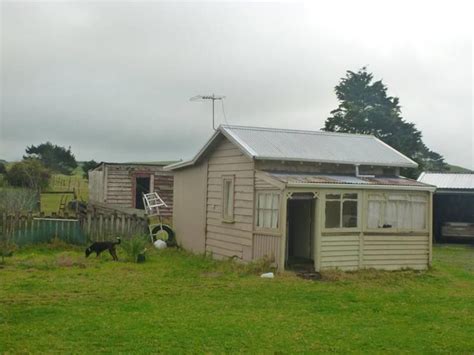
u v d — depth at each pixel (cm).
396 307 1276
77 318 1062
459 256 2377
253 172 1792
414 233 1833
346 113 4725
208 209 2077
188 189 2247
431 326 1102
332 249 1698
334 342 962
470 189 2888
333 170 1898
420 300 1366
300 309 1220
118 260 1841
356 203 1745
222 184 1981
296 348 917
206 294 1337
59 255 1908
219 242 1992
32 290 1317
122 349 879
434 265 1988
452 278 1745
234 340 948
